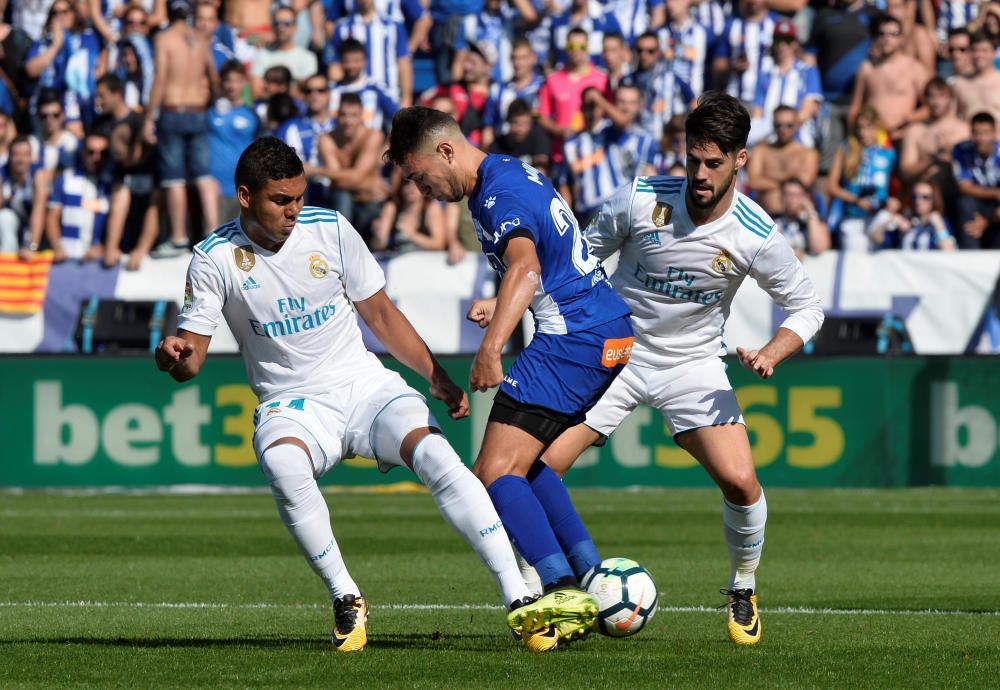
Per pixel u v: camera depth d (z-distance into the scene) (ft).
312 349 46.39
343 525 98.37
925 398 123.54
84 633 51.52
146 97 150.10
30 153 143.33
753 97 146.51
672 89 148.77
